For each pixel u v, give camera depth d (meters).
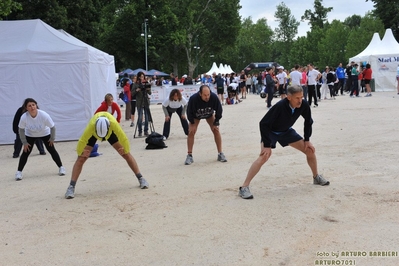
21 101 13.15
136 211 6.01
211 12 62.22
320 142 10.48
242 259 4.32
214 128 8.91
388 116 14.70
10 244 5.04
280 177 7.37
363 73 26.55
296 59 93.25
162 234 5.09
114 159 9.98
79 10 38.00
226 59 95.31
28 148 8.45
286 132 6.54
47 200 6.83
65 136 13.45
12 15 34.31
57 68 13.23
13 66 13.02
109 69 16.78
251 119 16.52
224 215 5.63
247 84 40.91
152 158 9.84
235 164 8.62
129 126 16.80
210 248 4.62
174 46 62.72
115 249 4.73
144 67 57.53
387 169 7.50
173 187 7.16
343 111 17.17
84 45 13.94
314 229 5.00
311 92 19.98
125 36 53.94
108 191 7.16
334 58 76.56
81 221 5.72
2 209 6.47
